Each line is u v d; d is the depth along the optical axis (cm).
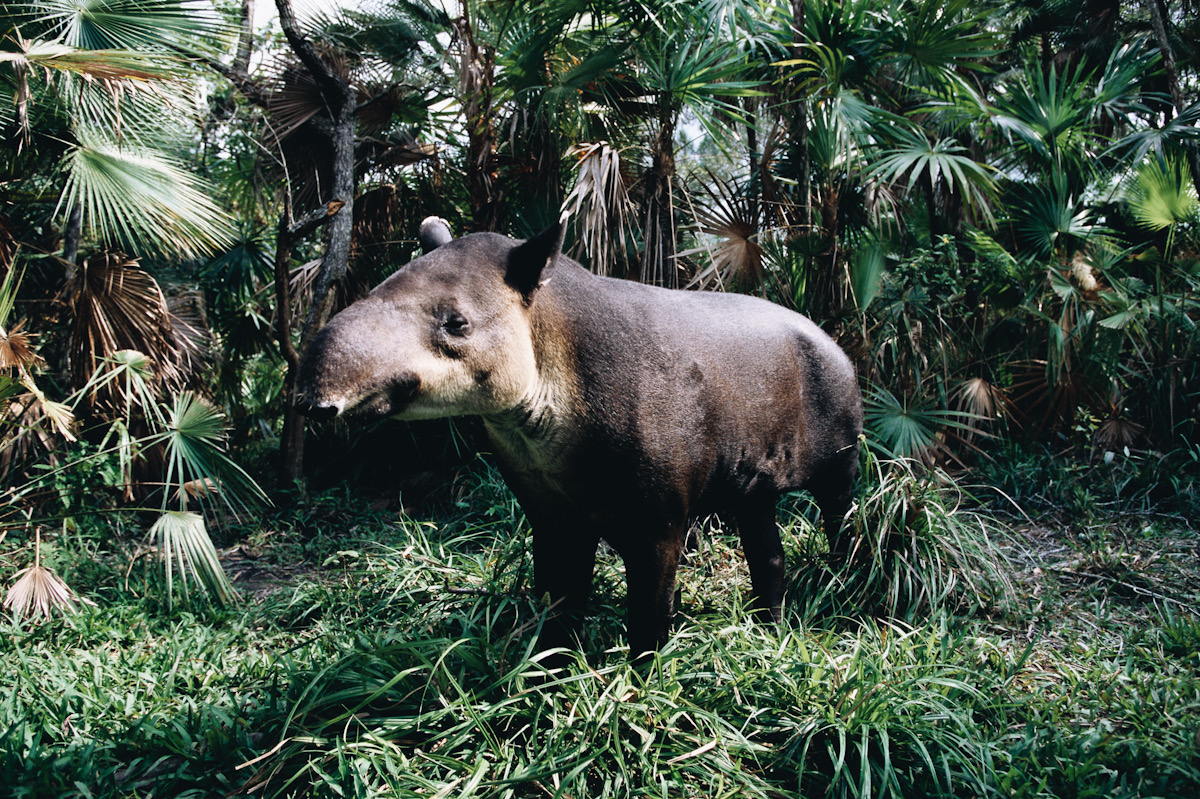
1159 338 586
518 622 297
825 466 327
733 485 290
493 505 475
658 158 519
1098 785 231
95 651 332
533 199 546
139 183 464
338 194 560
